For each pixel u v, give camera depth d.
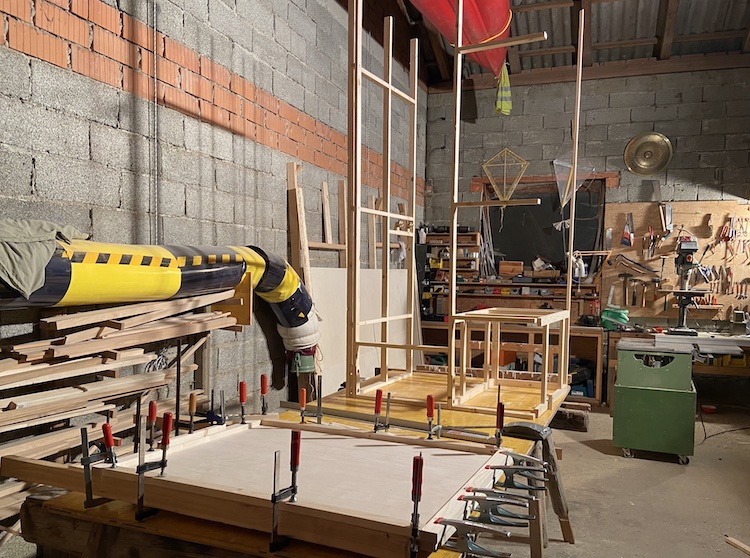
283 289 3.22
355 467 1.52
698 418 5.49
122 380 2.17
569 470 4.07
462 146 6.99
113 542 1.40
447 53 6.86
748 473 4.02
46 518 1.49
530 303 6.60
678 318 5.95
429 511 1.23
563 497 2.88
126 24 2.59
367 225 5.30
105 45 2.49
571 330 5.98
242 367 3.44
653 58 6.35
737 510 3.39
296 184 3.91
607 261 6.43
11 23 2.09
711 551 2.90
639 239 6.36
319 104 4.41
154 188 2.77
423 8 4.75
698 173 6.24
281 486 1.37
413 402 2.69
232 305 2.80
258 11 3.59
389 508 1.25
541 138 6.73
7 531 1.90
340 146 4.80
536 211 6.82
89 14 2.41
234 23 3.35
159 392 2.76
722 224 6.16
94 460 1.44
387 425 1.94
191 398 1.94
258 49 3.59
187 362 2.93
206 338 2.82
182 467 1.50
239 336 3.41
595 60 6.57
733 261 6.11
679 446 4.18
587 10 5.73
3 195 2.08
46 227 1.95
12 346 1.80
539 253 6.80
